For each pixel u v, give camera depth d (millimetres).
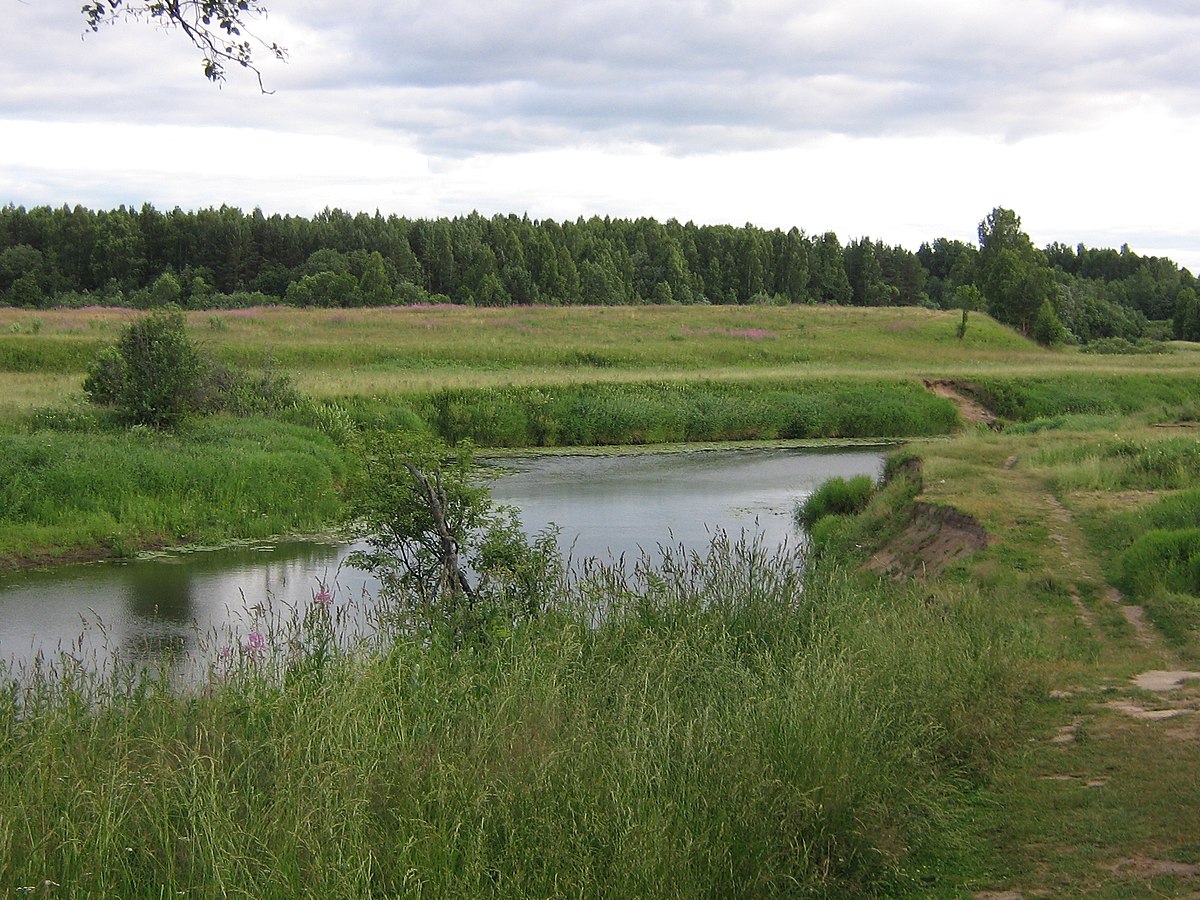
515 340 55375
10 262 103188
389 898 5133
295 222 118875
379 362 46375
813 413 40406
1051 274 87125
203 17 6562
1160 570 12938
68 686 7605
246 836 5402
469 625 9734
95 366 24922
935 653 8938
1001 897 5633
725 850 5578
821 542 19469
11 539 17453
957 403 45188
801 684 7332
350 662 7973
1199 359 68812
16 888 5059
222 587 15711
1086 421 34531
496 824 5668
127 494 19562
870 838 6125
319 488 21812
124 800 5758
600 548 18625
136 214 112188
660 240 133500
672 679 8094
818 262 137875
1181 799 6430
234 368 32938
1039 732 7988
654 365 52062
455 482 11422
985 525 16250
